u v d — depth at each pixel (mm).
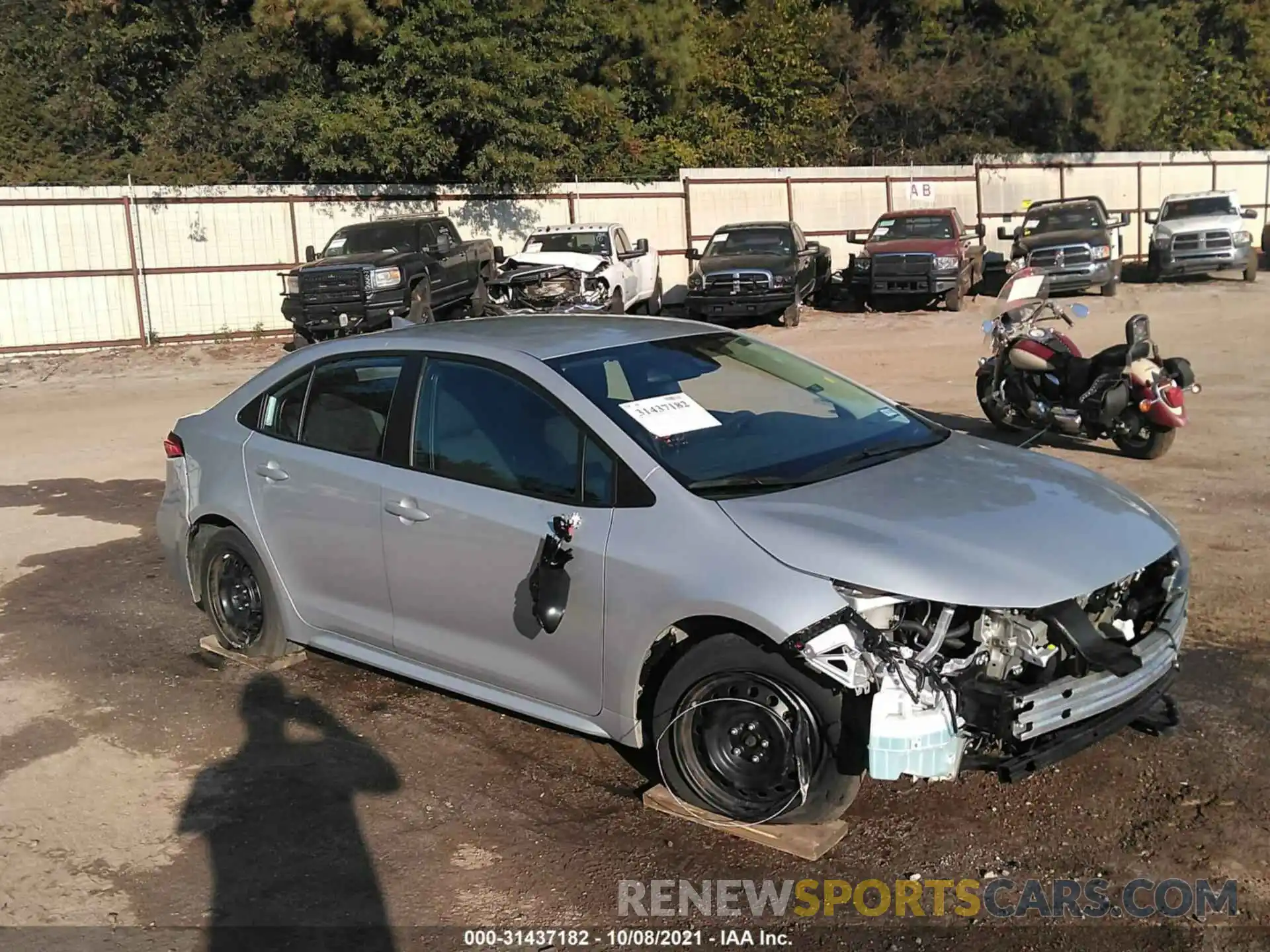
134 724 5016
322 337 18250
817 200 27828
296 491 5141
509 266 19328
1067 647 3666
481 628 4480
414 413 4766
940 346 17422
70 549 7988
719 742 3906
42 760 4691
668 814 4066
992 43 35000
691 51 30562
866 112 34219
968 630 3623
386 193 22984
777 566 3652
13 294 19891
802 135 32188
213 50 24938
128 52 26156
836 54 33656
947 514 3900
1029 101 35219
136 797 4359
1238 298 22453
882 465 4359
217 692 5336
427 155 23250
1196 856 3680
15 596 6934
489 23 23141
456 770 4512
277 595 5352
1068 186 32062
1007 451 4773
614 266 19703
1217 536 7102
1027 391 9734
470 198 23906
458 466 4574
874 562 3578
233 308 21734
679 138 30750
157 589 6996
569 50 25609
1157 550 3982
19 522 8852
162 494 9688
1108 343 16547
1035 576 3598
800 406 4773
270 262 21969
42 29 26406
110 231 20469
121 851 3979
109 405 15180
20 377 18281
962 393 12898
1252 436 10000
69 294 20312
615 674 4043
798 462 4316
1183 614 4168
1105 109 35094
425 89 23516
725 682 3791
